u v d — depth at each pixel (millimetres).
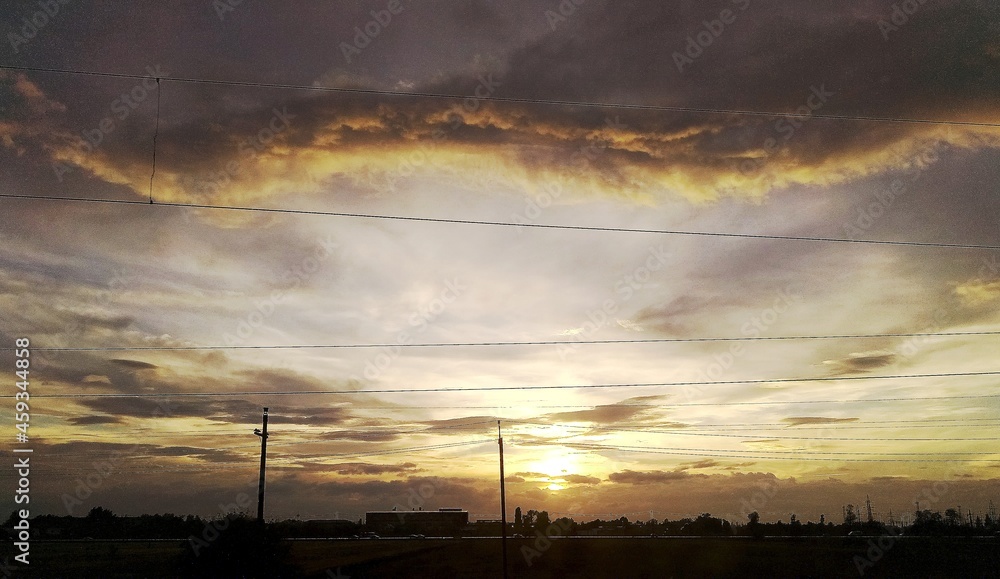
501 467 67188
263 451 58281
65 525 149500
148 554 95062
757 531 158375
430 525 199000
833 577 69812
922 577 69000
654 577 71562
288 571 59688
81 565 74250
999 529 143250
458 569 78125
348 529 195750
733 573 74250
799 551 108375
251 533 57094
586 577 70938
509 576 71938
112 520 151125
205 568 56375
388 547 122812
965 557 90312
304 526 192750
